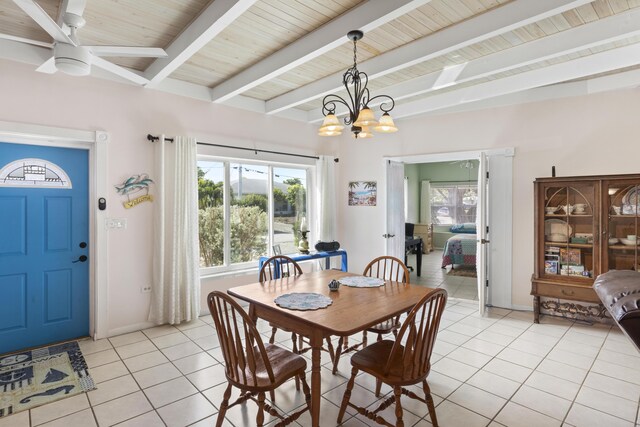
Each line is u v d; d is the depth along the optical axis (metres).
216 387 2.47
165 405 2.25
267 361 1.75
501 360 2.88
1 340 2.98
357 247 5.39
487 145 4.35
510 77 3.65
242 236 4.55
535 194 3.79
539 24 2.59
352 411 2.19
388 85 3.93
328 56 3.18
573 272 3.69
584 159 3.80
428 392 1.95
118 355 2.97
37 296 3.15
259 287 2.66
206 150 4.07
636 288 1.52
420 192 9.95
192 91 3.91
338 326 1.82
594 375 2.61
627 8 2.39
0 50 2.78
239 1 2.07
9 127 2.85
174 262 3.68
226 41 2.89
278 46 2.99
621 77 3.57
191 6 2.35
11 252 3.02
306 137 5.16
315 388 1.90
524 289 4.18
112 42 2.86
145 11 2.41
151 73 3.30
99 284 3.32
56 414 2.15
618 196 3.50
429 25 2.60
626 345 3.16
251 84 3.48
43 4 2.26
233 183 4.46
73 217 3.32
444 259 6.89
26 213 3.09
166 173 3.70
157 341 3.27
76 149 3.33
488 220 4.36
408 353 1.81
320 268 5.28
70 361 2.86
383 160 5.10
